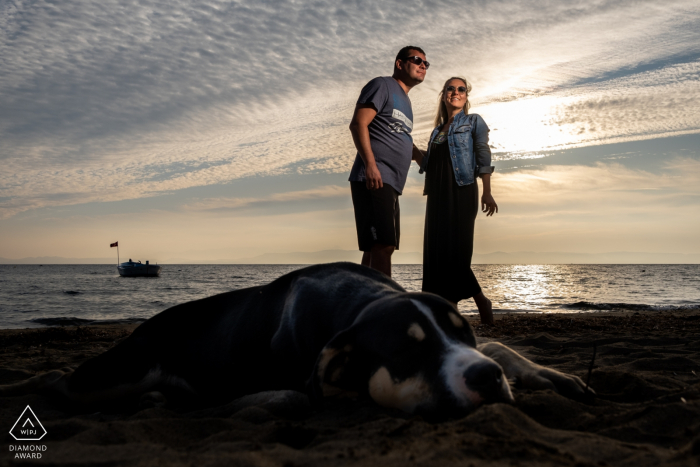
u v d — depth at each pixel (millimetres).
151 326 3680
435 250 6289
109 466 1752
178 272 120125
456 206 6219
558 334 7312
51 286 47500
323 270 3246
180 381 3521
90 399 3354
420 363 2416
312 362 2906
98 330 9242
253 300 3438
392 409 2504
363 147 5281
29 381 3646
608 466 1613
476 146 6262
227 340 3361
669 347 5371
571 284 50000
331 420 2459
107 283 55312
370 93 5418
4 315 19719
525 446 1778
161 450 1947
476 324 9102
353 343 2615
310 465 1672
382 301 2686
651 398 2988
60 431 2582
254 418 2627
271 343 3096
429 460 1634
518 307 21922
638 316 12070
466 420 2080
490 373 2268
